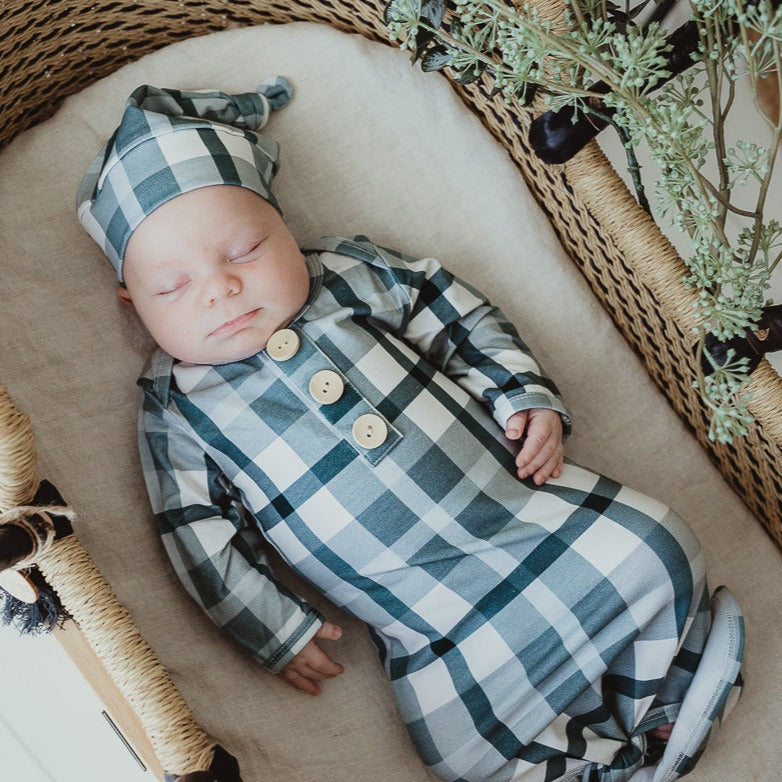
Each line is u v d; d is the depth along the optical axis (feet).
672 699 3.61
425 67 3.18
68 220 4.03
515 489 3.64
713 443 4.34
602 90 3.38
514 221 4.39
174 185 3.56
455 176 4.41
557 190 4.33
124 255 3.66
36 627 2.87
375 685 3.78
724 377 3.24
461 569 3.54
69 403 3.81
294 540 3.63
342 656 3.81
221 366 3.72
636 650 3.51
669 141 2.83
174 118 3.68
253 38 4.33
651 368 4.46
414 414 3.63
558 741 3.48
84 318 3.95
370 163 4.37
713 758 3.79
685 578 3.45
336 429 3.55
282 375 3.63
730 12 2.76
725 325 3.12
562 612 3.46
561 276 4.37
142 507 3.74
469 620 3.54
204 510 3.64
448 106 4.44
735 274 3.08
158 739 2.63
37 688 4.09
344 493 3.53
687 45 3.66
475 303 4.03
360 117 4.38
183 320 3.56
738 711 3.88
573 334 4.34
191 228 3.54
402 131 4.40
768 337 3.55
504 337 4.00
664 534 3.48
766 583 4.17
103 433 3.82
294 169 4.32
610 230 3.58
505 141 4.58
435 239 4.37
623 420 4.32
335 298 3.80
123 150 3.63
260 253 3.61
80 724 4.11
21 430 2.65
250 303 3.56
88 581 2.81
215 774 2.63
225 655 3.57
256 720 3.47
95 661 2.88
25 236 3.96
